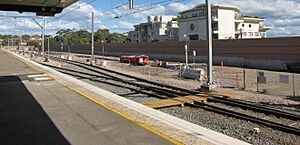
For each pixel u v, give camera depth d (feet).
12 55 237.66
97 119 27.76
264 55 125.49
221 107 44.75
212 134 22.98
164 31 343.67
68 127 25.17
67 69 118.83
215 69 117.19
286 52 116.16
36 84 56.24
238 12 264.52
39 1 53.52
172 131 23.75
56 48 422.41
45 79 65.31
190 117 39.01
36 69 97.30
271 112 40.65
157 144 20.66
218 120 37.52
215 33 244.42
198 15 250.16
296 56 112.78
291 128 32.50
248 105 45.27
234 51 140.97
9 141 21.76
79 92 45.11
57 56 234.38
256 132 31.60
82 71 113.19
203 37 245.45
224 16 246.88
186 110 43.75
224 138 21.94
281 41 117.70
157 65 138.62
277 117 39.40
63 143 21.15
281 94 58.13
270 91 62.13
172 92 58.44
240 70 113.50
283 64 116.16
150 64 147.33
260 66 126.82
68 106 34.06
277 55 119.85
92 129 24.47
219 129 33.19
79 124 26.05
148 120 27.30
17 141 21.75
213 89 59.82
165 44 192.24
